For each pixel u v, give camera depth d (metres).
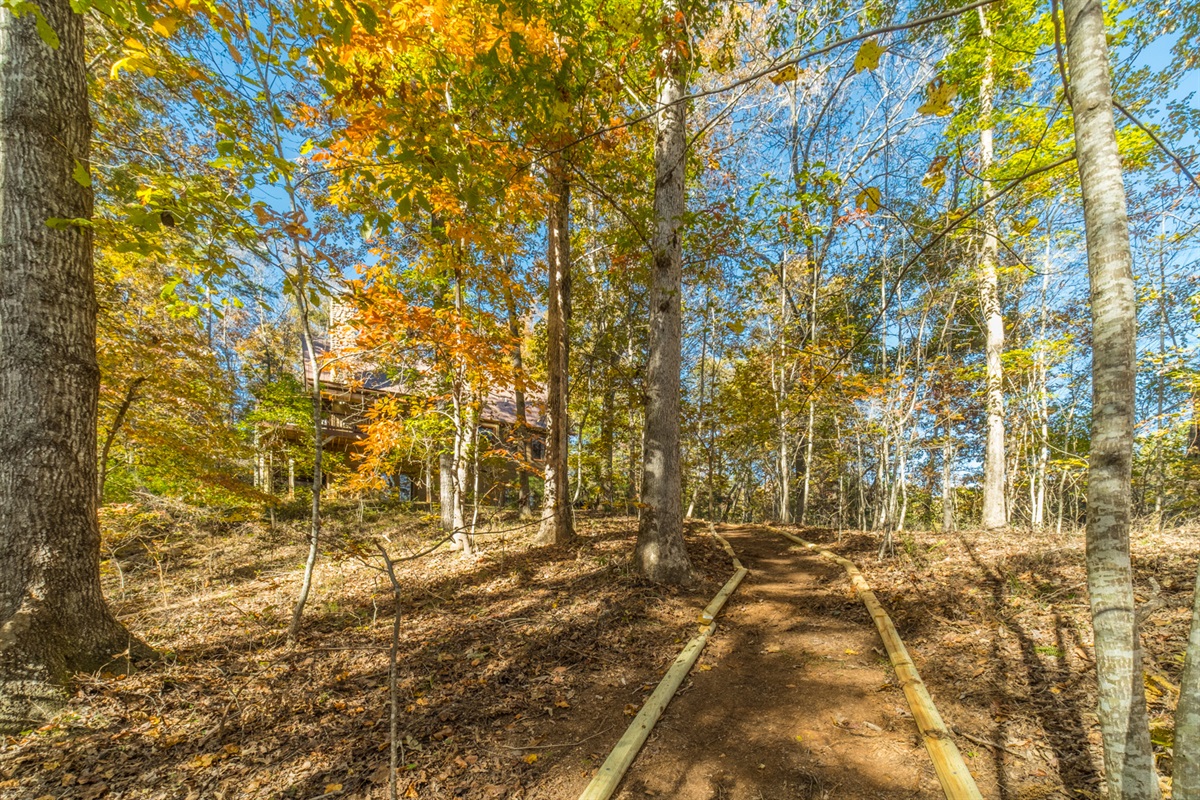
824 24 6.27
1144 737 1.58
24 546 3.61
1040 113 7.00
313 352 4.79
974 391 9.36
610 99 5.93
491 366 7.38
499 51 4.09
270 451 10.84
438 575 6.99
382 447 7.93
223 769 2.88
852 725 3.22
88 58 5.06
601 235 11.70
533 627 4.84
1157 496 10.08
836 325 13.16
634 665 4.11
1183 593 4.07
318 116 5.24
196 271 3.67
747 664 4.18
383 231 3.42
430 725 3.27
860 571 6.43
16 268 3.66
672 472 6.14
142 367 6.28
